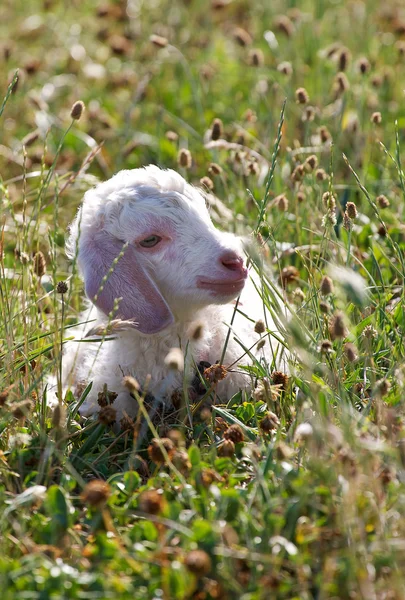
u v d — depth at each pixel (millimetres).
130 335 7703
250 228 9086
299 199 9375
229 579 5223
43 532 5746
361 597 5066
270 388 6832
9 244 10492
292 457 6301
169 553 5422
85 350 8336
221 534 5465
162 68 14617
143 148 12555
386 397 6895
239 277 7270
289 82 12734
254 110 13070
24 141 9328
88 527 5875
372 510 5609
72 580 5238
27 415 6781
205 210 7652
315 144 11141
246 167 10086
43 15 17969
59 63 15828
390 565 5281
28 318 8484
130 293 7312
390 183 10297
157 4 17266
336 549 5445
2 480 6488
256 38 16203
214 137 9844
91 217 7691
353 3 17078
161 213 7395
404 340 7664
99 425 7012
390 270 9242
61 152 12445
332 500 5680
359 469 5766
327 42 15180
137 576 5352
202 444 7031
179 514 5648
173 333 7703
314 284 7789
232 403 7504
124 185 7652
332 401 6656
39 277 8172
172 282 7434
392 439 5887
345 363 7375
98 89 14930
